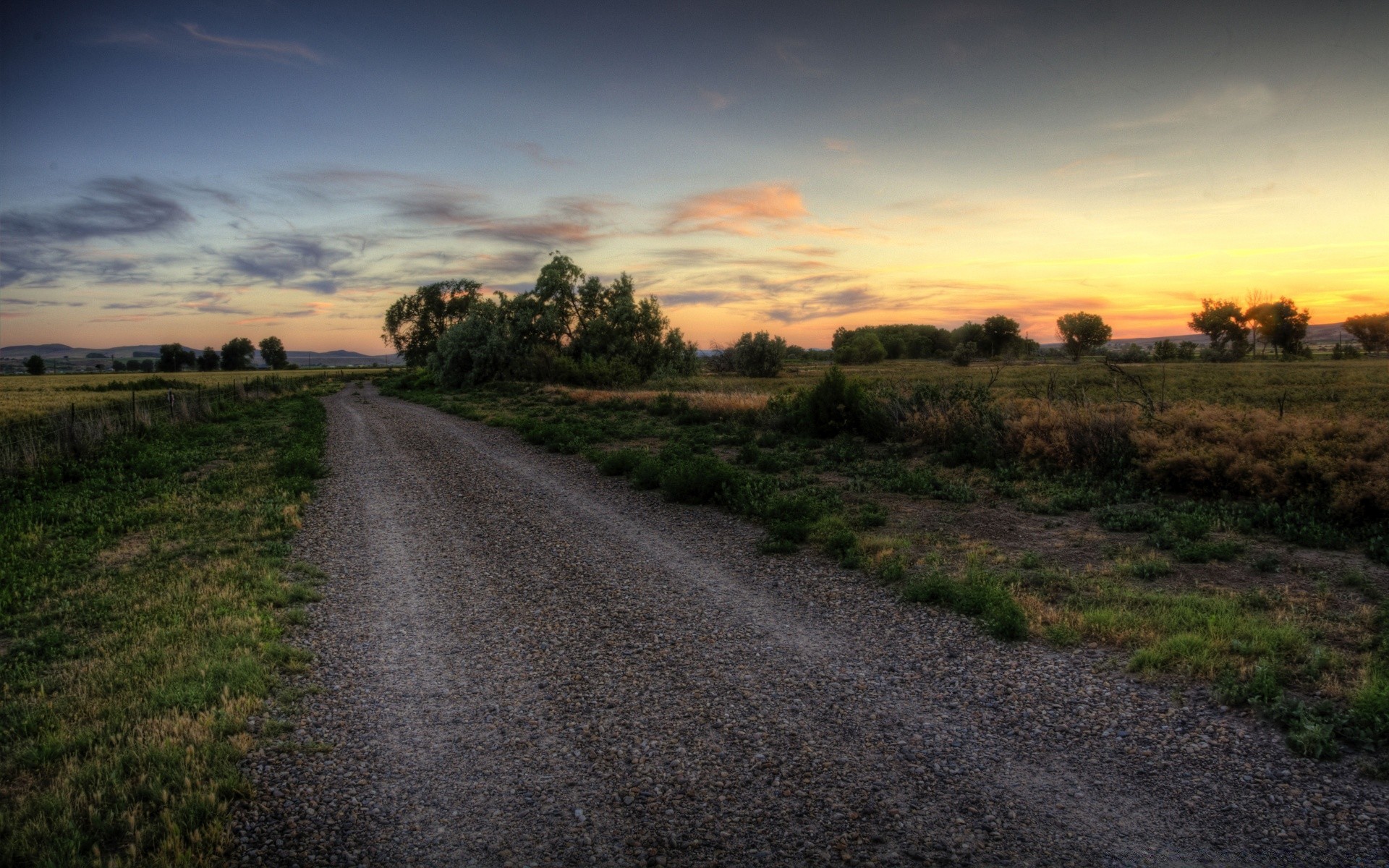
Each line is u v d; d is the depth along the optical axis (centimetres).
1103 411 1418
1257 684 483
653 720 486
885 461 1496
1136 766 416
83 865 333
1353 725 435
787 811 380
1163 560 796
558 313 4806
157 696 510
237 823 372
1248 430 1167
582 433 2070
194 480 1442
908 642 614
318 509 1191
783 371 6781
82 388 5875
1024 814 374
